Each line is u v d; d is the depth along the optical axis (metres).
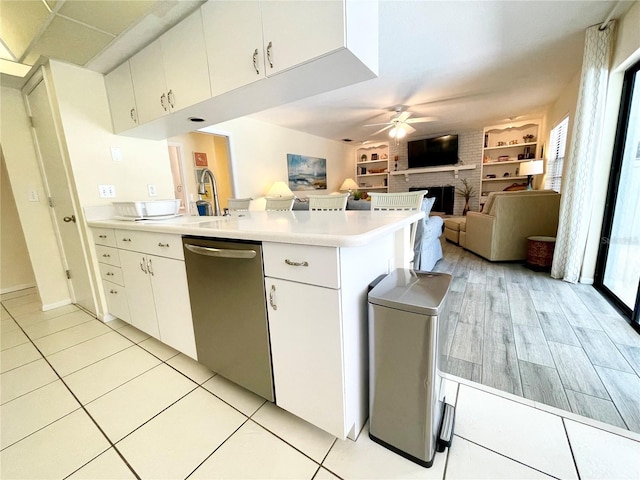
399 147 7.36
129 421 1.25
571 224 2.62
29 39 1.69
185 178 5.47
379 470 0.99
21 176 2.44
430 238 3.07
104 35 1.67
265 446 1.10
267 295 1.09
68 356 1.79
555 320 1.97
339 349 0.94
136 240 1.71
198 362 1.58
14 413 1.32
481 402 1.25
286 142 5.55
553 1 2.04
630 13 2.06
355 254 1.00
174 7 1.48
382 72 3.16
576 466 0.96
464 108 4.70
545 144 5.26
